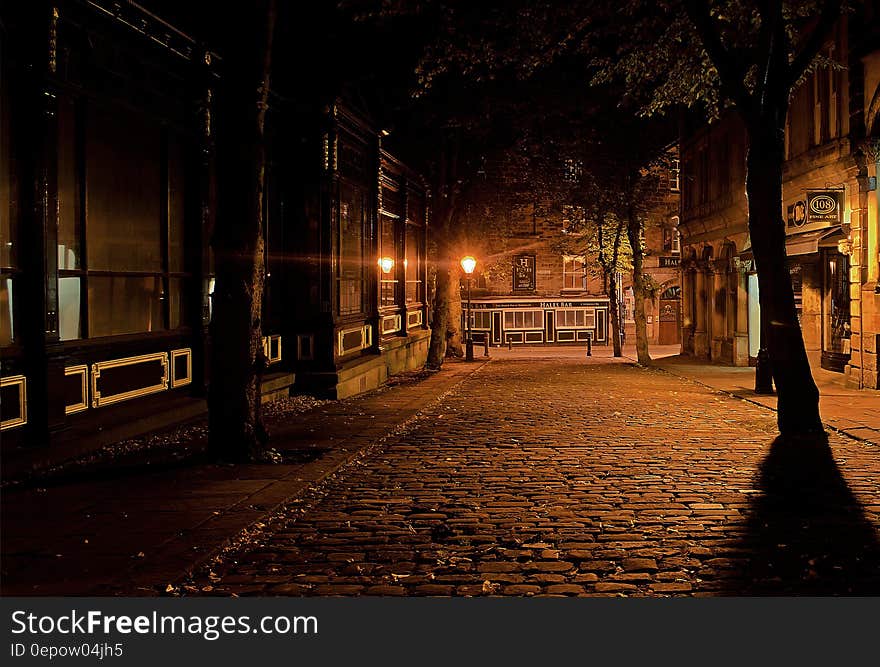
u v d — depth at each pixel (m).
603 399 18.02
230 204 10.34
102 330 11.70
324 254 17.89
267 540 6.99
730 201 28.05
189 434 12.17
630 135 30.72
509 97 27.38
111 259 11.91
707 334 32.31
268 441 10.97
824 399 17.20
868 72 18.83
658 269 49.47
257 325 10.46
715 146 30.22
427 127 28.41
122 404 11.97
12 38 9.49
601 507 8.05
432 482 9.30
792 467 10.00
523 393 19.59
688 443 11.83
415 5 16.34
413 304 29.92
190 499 8.20
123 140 12.16
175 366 13.41
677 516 7.68
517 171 36.91
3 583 5.74
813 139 22.08
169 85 13.26
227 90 10.39
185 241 13.89
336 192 18.44
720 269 30.09
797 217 22.50
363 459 10.75
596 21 17.84
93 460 10.20
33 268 9.78
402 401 17.50
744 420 14.32
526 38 17.33
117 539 6.79
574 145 31.86
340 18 17.62
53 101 10.05
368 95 22.61
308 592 5.73
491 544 6.82
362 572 6.14
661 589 5.73
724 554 6.50
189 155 13.85
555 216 44.03
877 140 18.38
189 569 6.05
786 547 6.66
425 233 31.73
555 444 11.83
